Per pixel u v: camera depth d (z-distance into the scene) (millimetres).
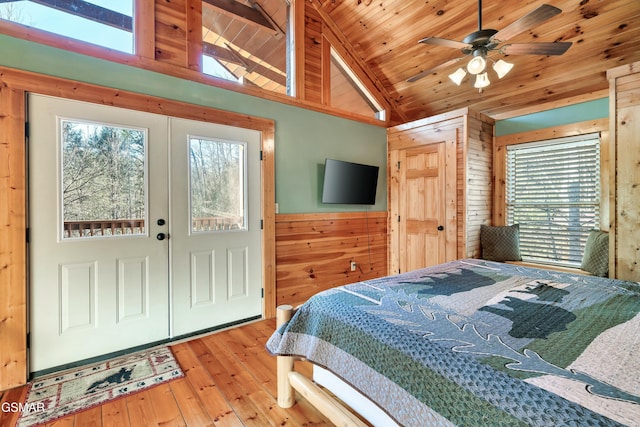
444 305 1439
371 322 1282
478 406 843
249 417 1676
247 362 2260
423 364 1014
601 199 3086
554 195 3434
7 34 1945
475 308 1398
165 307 2551
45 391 1874
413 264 4074
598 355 966
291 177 3342
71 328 2152
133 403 1773
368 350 1211
